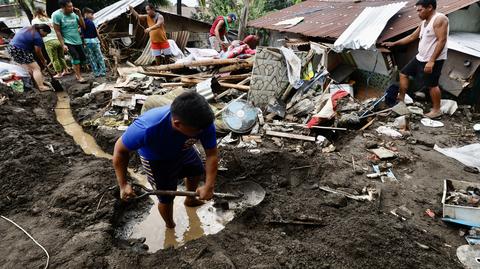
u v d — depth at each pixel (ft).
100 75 27.53
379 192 11.95
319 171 13.92
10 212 11.20
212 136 8.31
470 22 23.62
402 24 22.11
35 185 12.55
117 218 12.22
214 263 9.05
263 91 20.06
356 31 22.68
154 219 12.65
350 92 21.06
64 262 9.18
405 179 12.97
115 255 9.64
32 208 11.32
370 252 9.05
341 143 16.30
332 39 26.25
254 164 14.65
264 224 11.37
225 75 23.90
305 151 15.37
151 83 22.59
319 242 9.87
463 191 11.83
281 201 12.48
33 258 9.23
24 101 20.04
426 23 17.12
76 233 10.46
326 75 20.83
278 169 14.70
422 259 8.89
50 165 13.83
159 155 8.79
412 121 18.04
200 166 10.81
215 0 55.57
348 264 8.85
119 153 7.89
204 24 45.88
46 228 10.48
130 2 39.34
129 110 19.65
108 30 38.96
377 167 13.61
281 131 17.11
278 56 19.49
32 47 22.56
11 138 14.94
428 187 12.45
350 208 11.29
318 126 16.99
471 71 18.81
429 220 10.78
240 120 17.17
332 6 35.68
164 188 10.00
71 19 23.82
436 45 16.43
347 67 24.99
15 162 13.03
